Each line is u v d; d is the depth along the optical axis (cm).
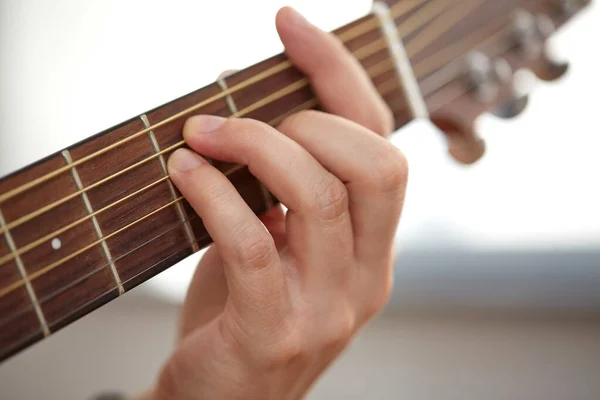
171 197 45
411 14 54
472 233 127
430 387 117
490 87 57
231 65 123
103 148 44
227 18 122
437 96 55
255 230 45
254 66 48
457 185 126
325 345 48
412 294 131
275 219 51
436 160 126
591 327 120
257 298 45
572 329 121
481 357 120
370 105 50
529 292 124
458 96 56
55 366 138
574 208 121
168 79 130
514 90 58
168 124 46
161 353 135
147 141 45
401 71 54
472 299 127
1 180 43
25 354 142
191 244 46
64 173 44
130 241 45
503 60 57
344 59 49
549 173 121
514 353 120
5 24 139
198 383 48
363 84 49
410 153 127
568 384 113
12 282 43
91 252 44
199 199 45
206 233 46
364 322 50
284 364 47
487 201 126
